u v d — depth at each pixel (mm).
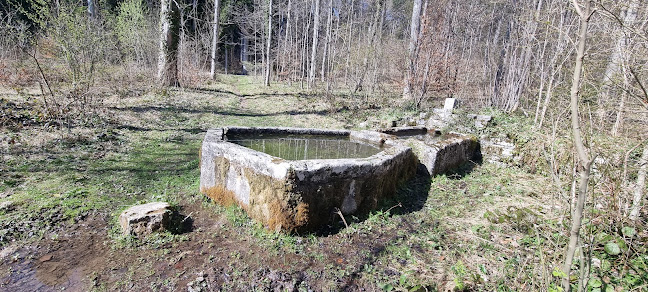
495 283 2598
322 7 23516
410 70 11930
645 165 3008
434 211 4133
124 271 2658
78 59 7750
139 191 4219
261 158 3320
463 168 6059
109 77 10961
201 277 2615
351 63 16547
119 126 7012
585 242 2600
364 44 16047
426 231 3600
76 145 5566
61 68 8484
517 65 11008
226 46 30266
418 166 5270
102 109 7898
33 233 3041
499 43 15555
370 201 3842
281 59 22172
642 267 2543
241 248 3066
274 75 23672
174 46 12828
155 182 4570
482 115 7836
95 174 4609
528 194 4727
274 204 3207
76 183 4227
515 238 3398
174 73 12906
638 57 3484
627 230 2762
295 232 3240
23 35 9500
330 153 4598
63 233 3113
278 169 3141
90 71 8125
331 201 3445
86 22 8219
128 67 12469
